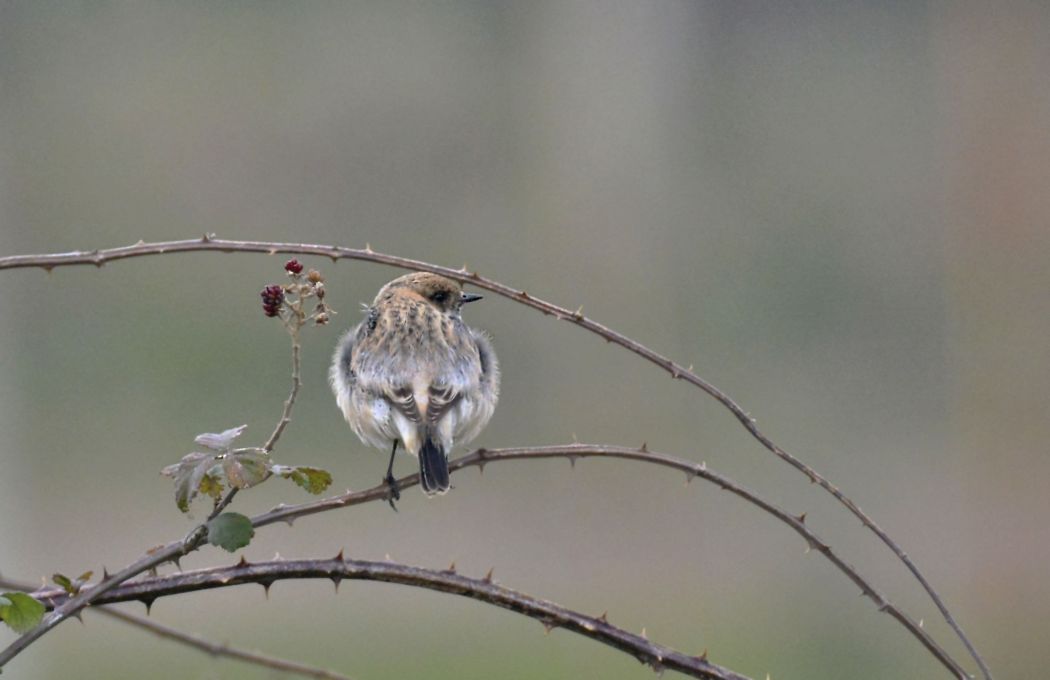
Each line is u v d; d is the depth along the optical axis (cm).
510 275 1850
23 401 1662
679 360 1775
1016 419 1692
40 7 1877
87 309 1734
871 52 1989
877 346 1850
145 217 1897
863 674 1454
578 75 1883
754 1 1983
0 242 1797
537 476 1570
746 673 1353
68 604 439
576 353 1725
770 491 1650
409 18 1942
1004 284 1777
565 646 1320
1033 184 1798
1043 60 1825
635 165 1873
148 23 1917
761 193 1945
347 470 1617
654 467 1612
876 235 1905
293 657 1252
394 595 1406
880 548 1598
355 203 1923
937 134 1911
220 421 1700
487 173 1912
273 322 1719
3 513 1462
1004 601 1538
